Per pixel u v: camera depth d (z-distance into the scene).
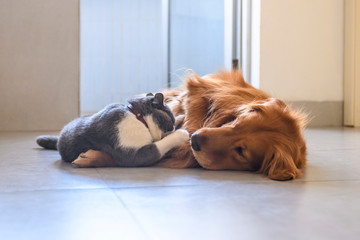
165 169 2.42
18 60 5.18
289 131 2.42
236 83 2.93
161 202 1.69
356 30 5.83
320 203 1.71
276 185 2.05
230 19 6.16
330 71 6.00
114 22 8.38
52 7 5.23
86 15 8.32
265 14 5.74
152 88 8.54
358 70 5.87
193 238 1.30
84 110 8.53
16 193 1.82
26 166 2.48
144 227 1.39
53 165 2.51
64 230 1.35
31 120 5.25
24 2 5.15
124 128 2.37
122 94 8.53
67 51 5.30
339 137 4.39
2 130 5.17
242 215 1.54
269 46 5.79
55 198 1.74
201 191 1.89
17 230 1.35
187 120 2.73
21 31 5.16
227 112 2.55
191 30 7.95
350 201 1.75
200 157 2.34
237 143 2.32
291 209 1.62
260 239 1.30
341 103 6.04
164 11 7.97
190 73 2.97
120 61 8.47
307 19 5.88
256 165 2.35
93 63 8.45
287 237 1.32
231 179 2.16
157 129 2.47
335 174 2.34
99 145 2.43
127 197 1.77
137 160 2.39
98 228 1.37
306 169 2.50
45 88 5.27
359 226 1.43
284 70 5.86
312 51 5.93
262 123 2.37
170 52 8.05
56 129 5.32
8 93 5.17
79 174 2.24
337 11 5.96
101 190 1.89
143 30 8.42
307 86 5.94
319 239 1.30
